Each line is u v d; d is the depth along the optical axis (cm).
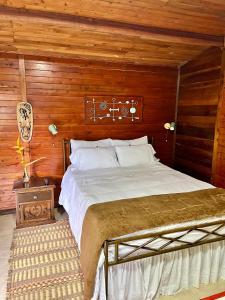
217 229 183
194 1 221
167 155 414
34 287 186
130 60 351
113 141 356
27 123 316
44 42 277
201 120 346
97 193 227
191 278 191
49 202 289
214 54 314
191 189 241
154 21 246
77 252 233
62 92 329
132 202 203
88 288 157
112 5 215
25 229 277
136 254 165
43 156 333
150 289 177
